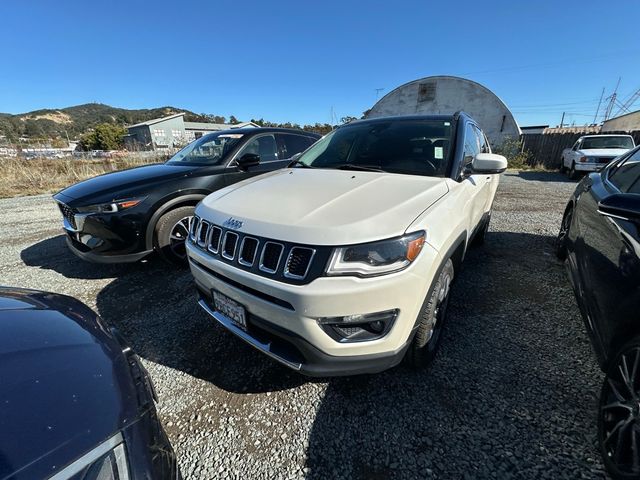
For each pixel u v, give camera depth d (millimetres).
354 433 1604
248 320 1699
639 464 1269
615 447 1365
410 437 1570
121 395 1025
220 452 1539
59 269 3770
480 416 1673
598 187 2674
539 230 5059
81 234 3129
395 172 2309
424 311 1655
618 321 1489
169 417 1747
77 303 1565
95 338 1262
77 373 1024
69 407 897
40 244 4754
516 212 6355
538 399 1774
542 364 2051
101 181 3447
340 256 1413
